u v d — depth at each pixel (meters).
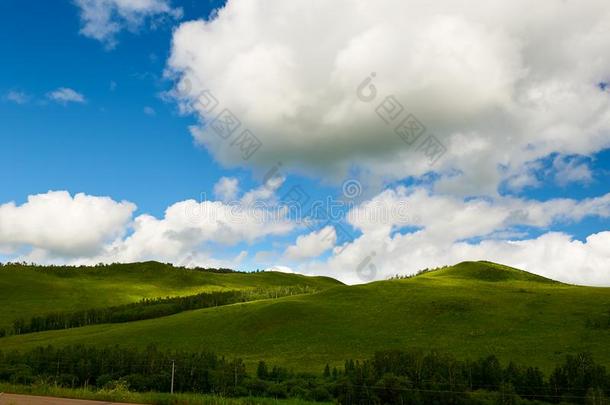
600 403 32.88
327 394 36.47
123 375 39.69
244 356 84.19
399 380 30.77
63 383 38.56
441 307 105.56
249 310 119.62
